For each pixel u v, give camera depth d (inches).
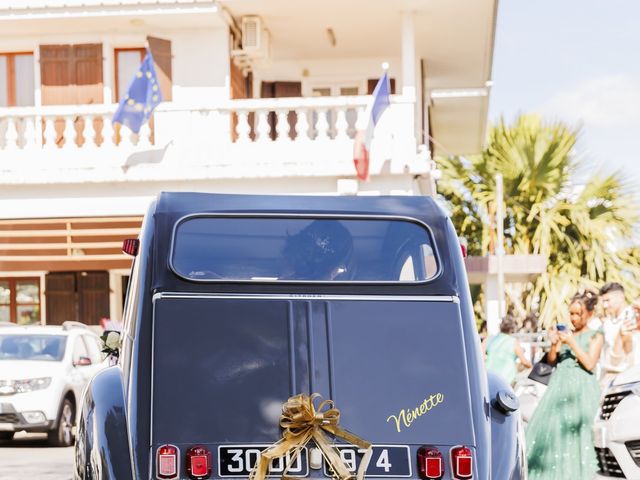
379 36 932.0
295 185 799.1
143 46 871.7
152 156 799.1
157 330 235.9
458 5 843.4
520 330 809.5
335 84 998.4
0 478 483.2
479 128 1272.1
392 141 792.9
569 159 1425.9
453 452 230.2
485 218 1438.2
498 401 245.9
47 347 694.5
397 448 231.6
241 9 856.3
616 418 401.7
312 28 906.7
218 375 233.0
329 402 229.3
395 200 268.2
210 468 224.1
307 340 238.4
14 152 808.3
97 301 967.6
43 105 876.6
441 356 241.3
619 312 454.3
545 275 1395.2
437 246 256.1
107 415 233.0
